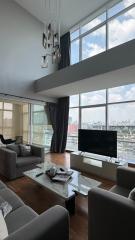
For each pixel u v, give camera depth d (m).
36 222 1.11
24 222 1.34
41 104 6.20
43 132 6.50
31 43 5.78
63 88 5.03
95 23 5.58
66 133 6.42
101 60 3.68
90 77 3.91
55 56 2.96
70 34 6.33
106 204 1.39
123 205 1.29
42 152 3.88
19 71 5.46
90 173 3.81
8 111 7.71
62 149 6.45
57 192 2.11
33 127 6.70
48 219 1.14
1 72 5.02
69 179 2.52
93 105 5.68
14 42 5.32
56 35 2.91
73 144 6.49
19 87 5.47
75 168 4.15
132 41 3.15
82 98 6.07
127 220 1.27
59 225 1.17
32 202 2.46
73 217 2.12
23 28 5.55
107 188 3.02
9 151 3.36
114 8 5.03
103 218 1.42
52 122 6.46
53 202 2.46
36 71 5.93
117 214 1.33
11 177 3.27
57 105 6.67
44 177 2.62
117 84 4.50
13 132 7.90
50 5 5.13
